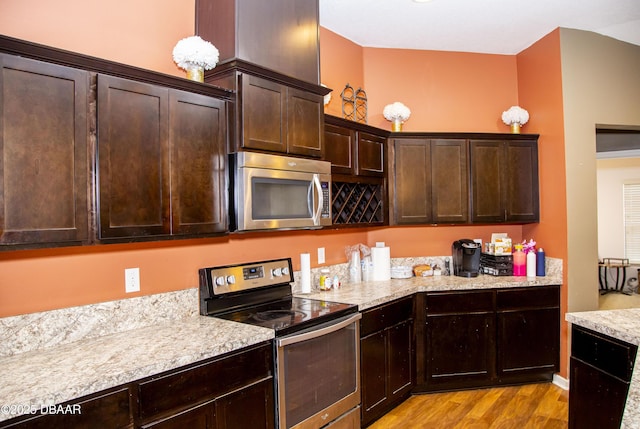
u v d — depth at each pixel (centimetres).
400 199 367
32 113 156
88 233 171
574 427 219
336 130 305
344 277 358
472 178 373
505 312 343
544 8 323
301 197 261
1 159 148
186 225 207
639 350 179
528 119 397
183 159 206
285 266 290
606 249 791
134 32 224
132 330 212
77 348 183
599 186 796
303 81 259
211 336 199
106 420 149
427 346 334
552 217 367
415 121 400
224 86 232
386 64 397
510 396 333
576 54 358
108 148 178
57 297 191
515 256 378
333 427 245
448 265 397
